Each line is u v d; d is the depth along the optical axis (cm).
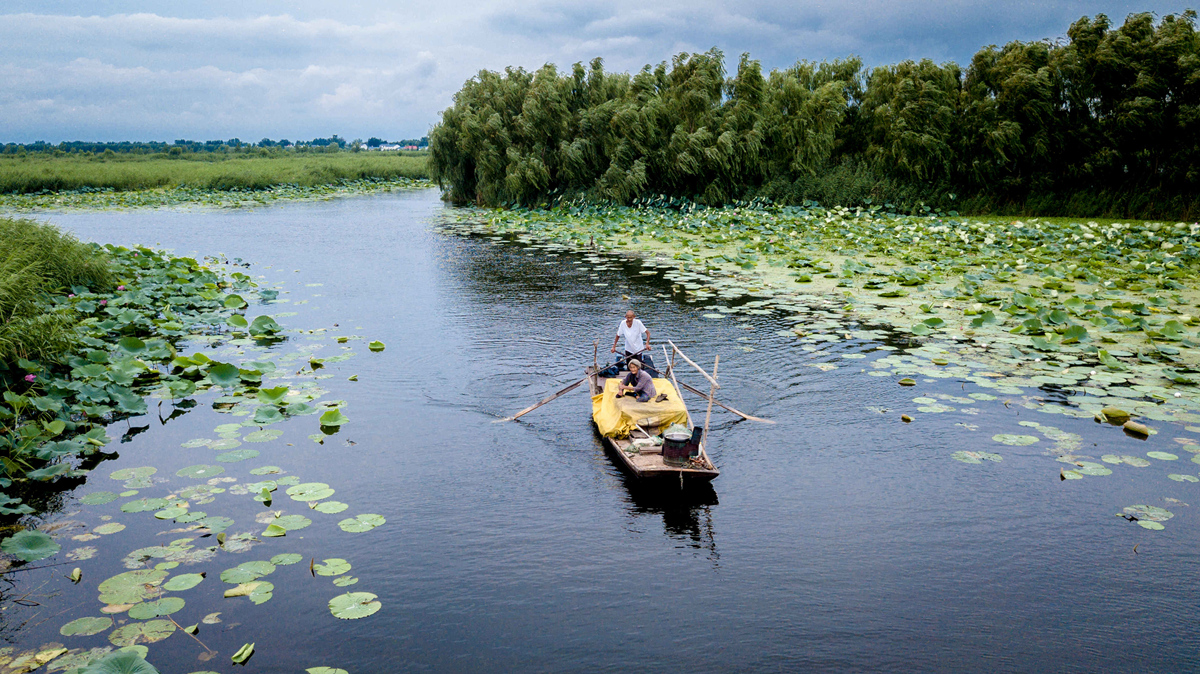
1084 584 579
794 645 508
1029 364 1138
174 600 546
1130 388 1017
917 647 506
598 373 1037
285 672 477
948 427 897
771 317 1473
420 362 1189
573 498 729
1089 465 780
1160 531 655
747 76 3588
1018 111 3206
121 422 914
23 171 5422
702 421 936
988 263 1967
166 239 2788
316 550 625
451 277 1984
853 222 2864
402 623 530
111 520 669
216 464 791
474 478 773
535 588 576
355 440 870
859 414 947
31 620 527
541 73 3978
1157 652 501
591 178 3800
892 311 1501
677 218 3197
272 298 1642
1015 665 488
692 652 500
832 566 605
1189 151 2811
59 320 1079
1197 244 2108
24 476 750
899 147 3409
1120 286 1638
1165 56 2841
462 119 4162
